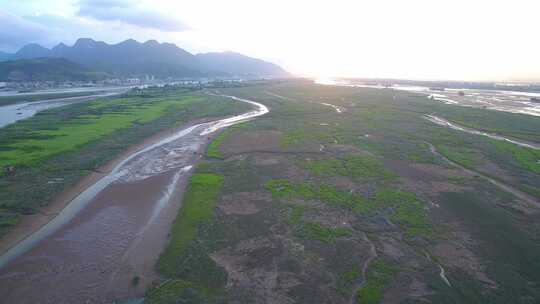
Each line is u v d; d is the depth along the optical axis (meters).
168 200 34.88
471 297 20.38
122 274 22.80
